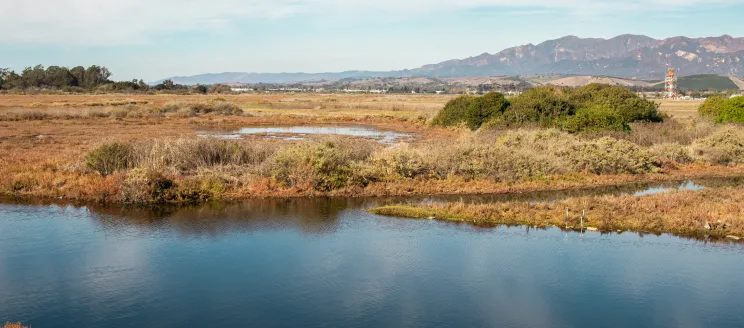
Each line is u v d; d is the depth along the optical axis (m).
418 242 19.22
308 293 14.87
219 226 20.75
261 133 54.09
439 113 63.69
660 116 51.81
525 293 15.06
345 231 20.34
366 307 14.05
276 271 16.34
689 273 16.59
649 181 30.89
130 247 18.25
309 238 19.45
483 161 29.42
